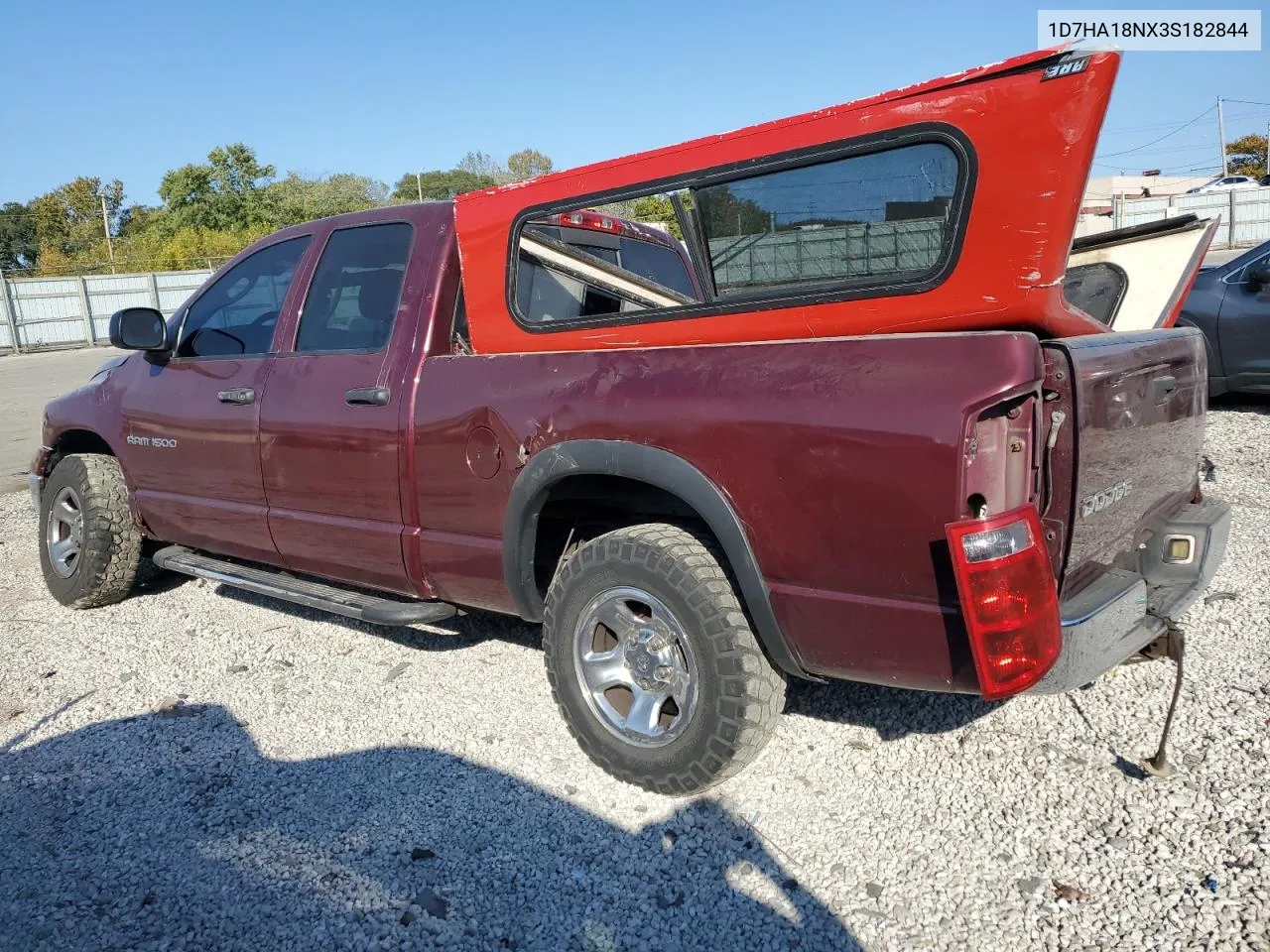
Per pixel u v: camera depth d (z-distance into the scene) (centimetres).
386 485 359
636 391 283
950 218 239
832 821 279
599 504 347
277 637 448
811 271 267
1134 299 392
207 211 4731
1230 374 762
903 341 240
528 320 329
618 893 253
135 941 242
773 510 256
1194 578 304
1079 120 217
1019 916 236
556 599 311
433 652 419
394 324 365
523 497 310
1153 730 317
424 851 273
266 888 260
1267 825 263
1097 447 248
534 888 256
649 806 291
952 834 270
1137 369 274
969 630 222
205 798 307
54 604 513
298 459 389
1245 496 573
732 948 232
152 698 385
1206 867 248
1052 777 294
